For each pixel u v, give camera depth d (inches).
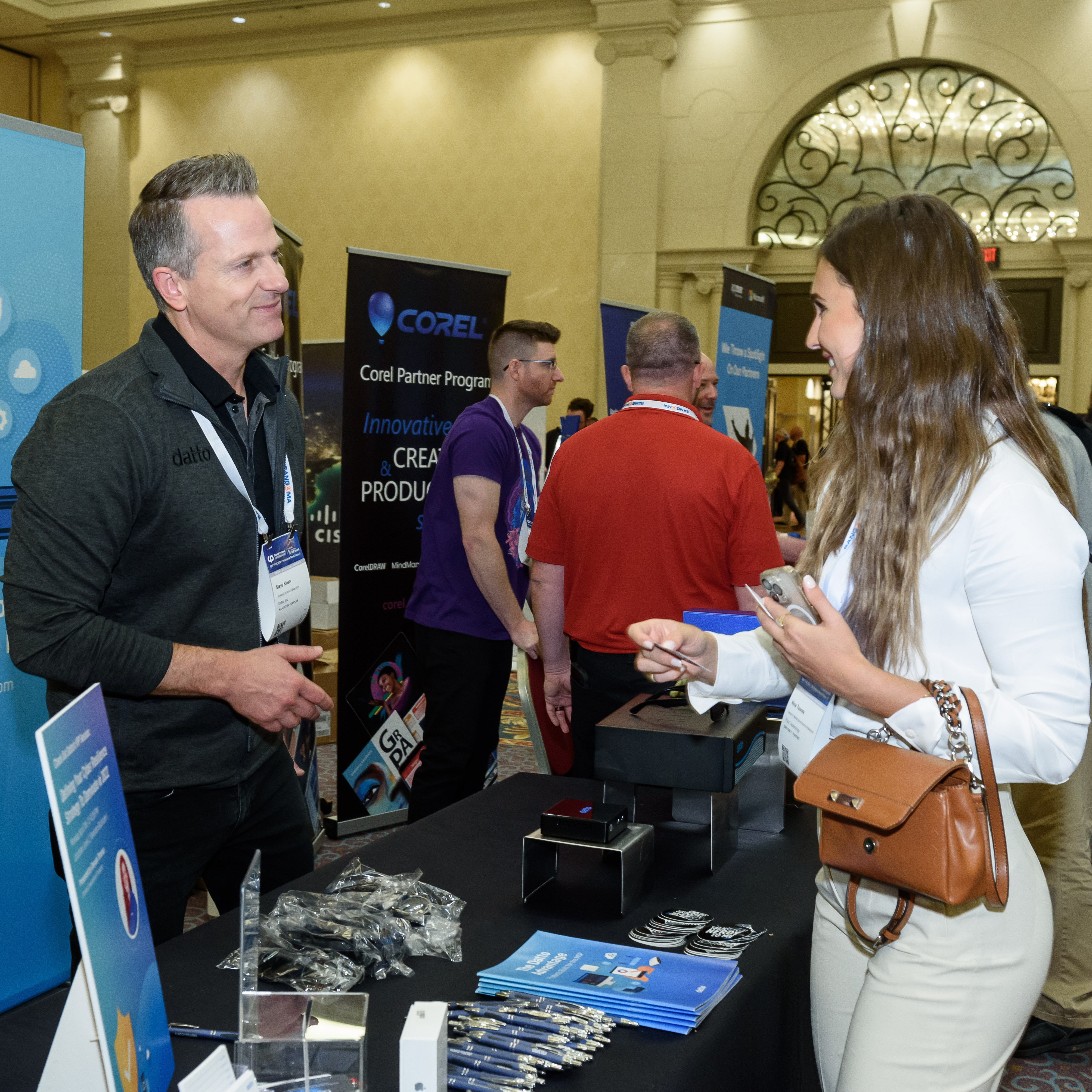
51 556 57.2
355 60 416.5
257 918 41.5
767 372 215.9
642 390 100.0
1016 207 351.3
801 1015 58.1
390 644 152.1
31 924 88.9
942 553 43.3
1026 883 44.9
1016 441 44.7
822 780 42.6
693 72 374.0
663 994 47.6
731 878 64.7
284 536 69.5
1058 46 335.6
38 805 88.4
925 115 358.9
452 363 153.0
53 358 83.0
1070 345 344.2
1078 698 40.8
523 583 132.1
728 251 370.9
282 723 62.1
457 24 398.9
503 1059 42.8
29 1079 41.7
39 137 80.3
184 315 62.4
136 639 58.6
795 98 363.9
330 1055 39.1
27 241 80.2
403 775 155.8
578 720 102.4
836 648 42.4
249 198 61.3
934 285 44.4
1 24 433.1
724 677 55.3
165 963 51.3
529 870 60.4
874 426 44.8
